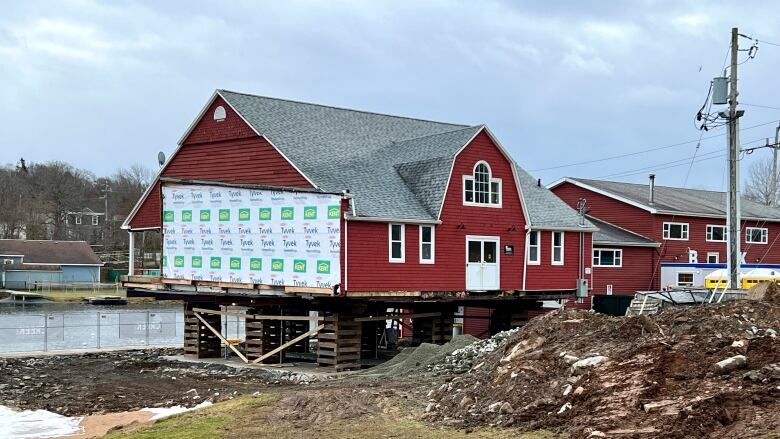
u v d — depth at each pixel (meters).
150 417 18.08
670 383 11.41
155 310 60.12
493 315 34.31
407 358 23.17
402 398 15.28
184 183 30.48
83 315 54.03
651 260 47.56
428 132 38.69
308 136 31.95
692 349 12.13
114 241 117.44
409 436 12.16
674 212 48.53
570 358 13.27
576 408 11.64
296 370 26.30
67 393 22.56
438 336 30.53
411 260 27.66
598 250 45.03
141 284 32.00
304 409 14.66
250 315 28.72
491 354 16.89
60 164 125.81
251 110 32.09
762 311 14.84
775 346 11.75
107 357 31.36
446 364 19.91
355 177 29.23
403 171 31.08
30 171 123.31
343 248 25.61
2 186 114.12
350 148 32.47
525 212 31.67
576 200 52.81
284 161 29.48
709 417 10.05
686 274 46.19
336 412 14.27
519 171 39.56
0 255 86.44
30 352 32.44
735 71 27.27
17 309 61.25
